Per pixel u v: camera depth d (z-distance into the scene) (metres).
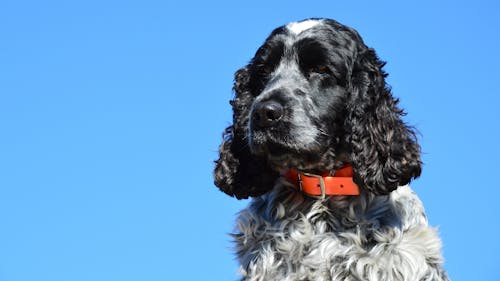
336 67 2.23
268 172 2.26
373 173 2.21
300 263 2.18
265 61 2.29
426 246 2.18
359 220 2.20
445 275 2.21
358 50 2.27
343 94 2.24
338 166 2.23
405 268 2.15
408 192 2.24
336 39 2.25
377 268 2.14
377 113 2.24
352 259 2.16
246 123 2.32
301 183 2.22
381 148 2.22
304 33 2.26
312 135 2.20
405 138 2.24
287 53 2.26
